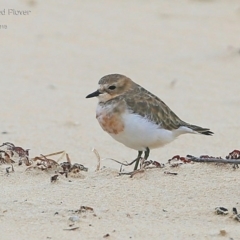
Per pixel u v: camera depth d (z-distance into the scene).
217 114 14.19
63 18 21.11
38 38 19.33
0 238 7.50
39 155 11.79
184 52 18.52
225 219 8.02
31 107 14.41
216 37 19.70
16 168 9.88
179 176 9.31
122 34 19.92
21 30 19.88
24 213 8.18
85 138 12.79
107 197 8.69
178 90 15.77
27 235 7.58
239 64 17.59
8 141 12.45
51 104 14.66
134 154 12.04
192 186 8.99
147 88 15.84
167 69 17.25
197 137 12.97
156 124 9.78
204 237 7.54
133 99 9.84
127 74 16.84
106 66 17.39
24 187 9.10
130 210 8.29
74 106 14.58
